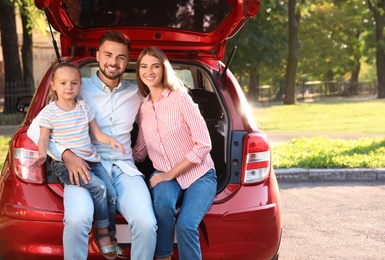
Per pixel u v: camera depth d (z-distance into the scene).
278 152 10.27
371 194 7.70
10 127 18.62
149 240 3.49
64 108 3.61
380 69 41.66
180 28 4.63
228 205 3.72
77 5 4.34
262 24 35.31
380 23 41.12
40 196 3.62
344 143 11.48
